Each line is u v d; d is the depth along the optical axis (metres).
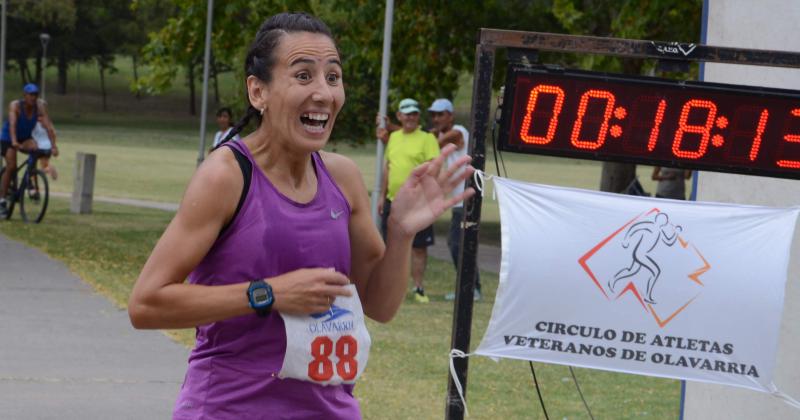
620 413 8.37
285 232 3.65
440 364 9.86
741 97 5.65
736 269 5.53
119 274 14.02
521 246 5.53
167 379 8.55
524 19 22.66
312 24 3.68
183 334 10.35
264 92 3.67
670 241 5.55
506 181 5.56
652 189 38.06
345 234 3.80
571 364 5.57
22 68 110.69
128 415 7.43
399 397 8.48
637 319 5.55
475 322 12.41
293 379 3.67
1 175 20.55
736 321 5.54
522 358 5.58
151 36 22.77
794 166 5.71
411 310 13.07
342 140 32.03
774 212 5.56
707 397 7.05
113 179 37.00
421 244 13.73
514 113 5.62
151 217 23.50
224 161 3.62
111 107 113.81
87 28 107.50
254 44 3.71
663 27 19.98
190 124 104.31
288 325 3.61
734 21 6.95
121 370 8.76
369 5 21.09
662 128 5.68
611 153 5.66
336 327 3.71
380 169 15.50
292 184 3.72
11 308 11.01
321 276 3.57
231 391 3.67
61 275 13.34
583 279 5.54
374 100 30.58
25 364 8.72
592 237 5.55
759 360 5.54
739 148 5.70
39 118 20.28
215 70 108.88
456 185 4.00
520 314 5.56
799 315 6.50
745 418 6.77
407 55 22.34
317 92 3.62
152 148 61.34
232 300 3.52
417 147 14.18
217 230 3.60
